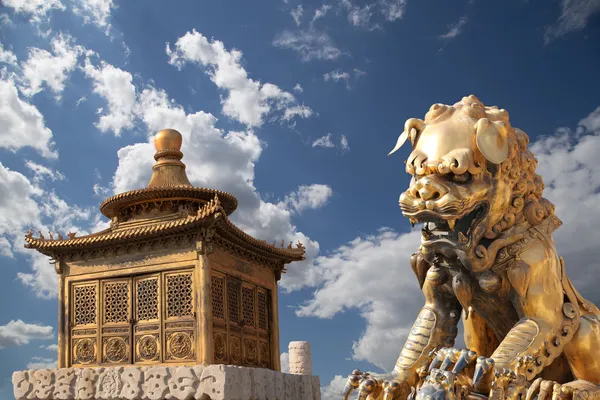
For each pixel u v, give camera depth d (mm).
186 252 12227
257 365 13695
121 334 12453
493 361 2047
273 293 14781
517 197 2385
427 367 2234
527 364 2170
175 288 12227
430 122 2441
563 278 2469
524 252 2338
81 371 11984
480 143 2236
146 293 12453
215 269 12414
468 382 2109
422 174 2299
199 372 11203
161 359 11992
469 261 2328
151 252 12523
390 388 2273
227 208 14586
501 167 2311
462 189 2232
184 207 13438
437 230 2395
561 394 2078
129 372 11648
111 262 12797
